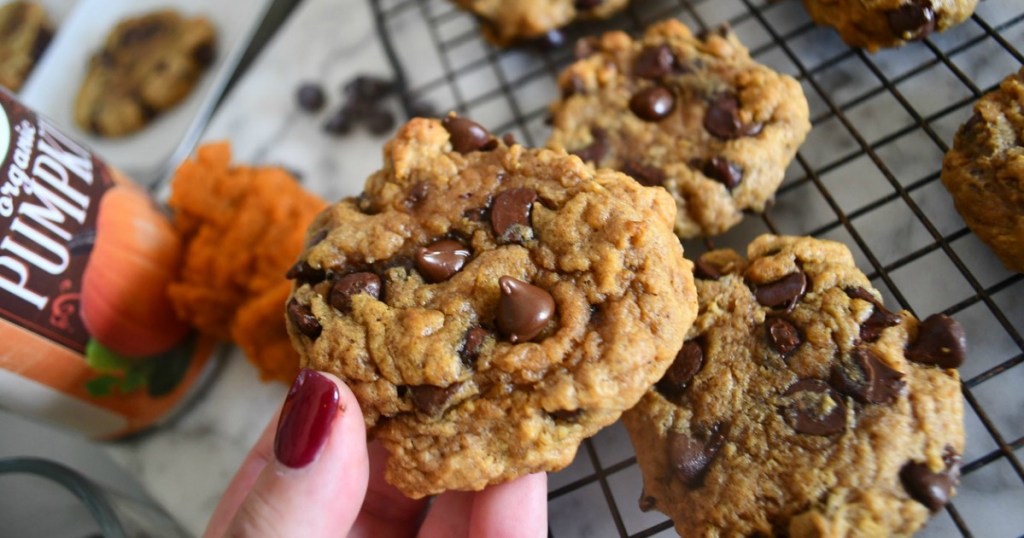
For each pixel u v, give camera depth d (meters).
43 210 0.24
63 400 0.26
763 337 0.22
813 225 0.26
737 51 0.26
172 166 0.32
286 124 0.32
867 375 0.21
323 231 0.23
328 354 0.21
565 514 0.24
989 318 0.24
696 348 0.22
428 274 0.21
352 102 0.32
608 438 0.25
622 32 0.29
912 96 0.26
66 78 0.35
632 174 0.25
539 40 0.29
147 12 0.35
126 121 0.33
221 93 0.33
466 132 0.23
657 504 0.22
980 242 0.24
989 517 0.22
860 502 0.20
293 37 0.33
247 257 0.28
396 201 0.22
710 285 0.23
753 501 0.21
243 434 0.29
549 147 0.26
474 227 0.22
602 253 0.21
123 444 0.30
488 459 0.20
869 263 0.25
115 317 0.26
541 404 0.20
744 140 0.25
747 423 0.22
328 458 0.20
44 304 0.24
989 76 0.26
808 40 0.28
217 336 0.29
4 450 0.30
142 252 0.27
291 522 0.20
